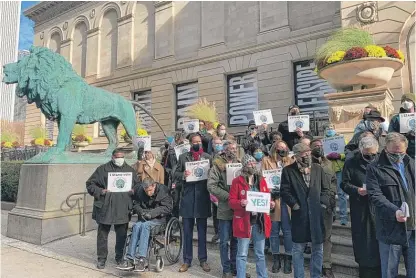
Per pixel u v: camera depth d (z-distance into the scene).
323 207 4.12
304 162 4.19
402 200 3.47
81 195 7.84
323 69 8.59
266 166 5.32
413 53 10.27
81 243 6.94
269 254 5.38
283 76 17.88
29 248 6.61
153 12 23.97
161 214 5.14
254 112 7.66
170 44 22.55
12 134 20.66
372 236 4.00
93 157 8.44
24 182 7.77
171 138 8.40
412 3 10.37
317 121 14.54
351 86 8.78
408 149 4.64
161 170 6.59
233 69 19.67
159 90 22.61
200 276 4.87
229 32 20.31
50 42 30.47
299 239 4.03
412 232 3.50
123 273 5.03
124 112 9.42
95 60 26.44
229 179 4.68
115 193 5.34
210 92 20.33
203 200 5.06
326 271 4.46
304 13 17.83
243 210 4.21
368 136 4.26
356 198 4.14
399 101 10.40
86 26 27.80
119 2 25.64
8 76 7.93
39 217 7.02
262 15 19.11
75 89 8.35
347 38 8.84
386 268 3.61
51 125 28.22
